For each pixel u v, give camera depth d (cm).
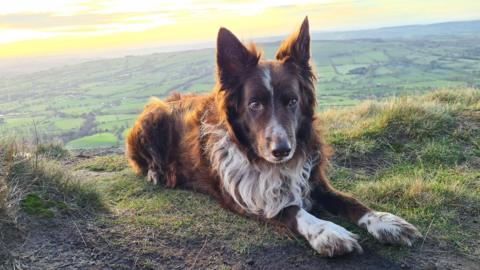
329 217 59
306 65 64
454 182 66
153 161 76
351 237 50
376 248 51
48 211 54
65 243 50
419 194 62
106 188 72
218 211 61
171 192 70
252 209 59
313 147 64
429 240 52
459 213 59
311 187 63
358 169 77
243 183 60
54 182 60
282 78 59
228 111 62
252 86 58
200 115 70
